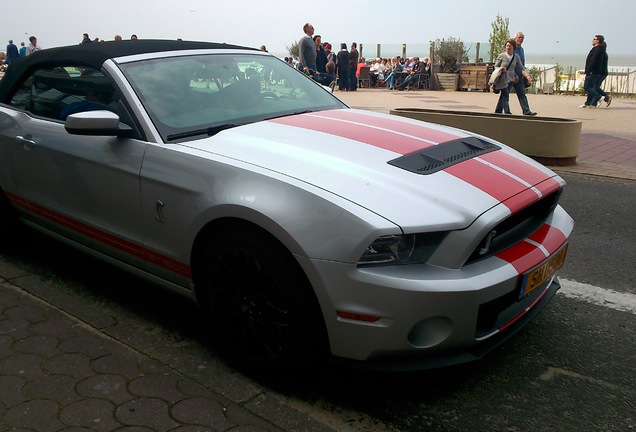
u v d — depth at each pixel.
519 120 8.14
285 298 2.52
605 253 4.67
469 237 2.39
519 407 2.62
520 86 12.03
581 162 8.43
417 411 2.59
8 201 4.18
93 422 2.39
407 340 2.37
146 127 3.09
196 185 2.78
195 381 2.73
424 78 23.91
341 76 22.58
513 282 2.52
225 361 2.95
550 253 2.78
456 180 2.66
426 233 2.36
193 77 3.54
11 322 3.24
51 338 3.07
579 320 3.46
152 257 3.12
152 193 2.98
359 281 2.33
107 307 3.51
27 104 3.97
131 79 3.30
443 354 2.47
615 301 3.73
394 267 2.35
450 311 2.35
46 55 3.93
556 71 22.75
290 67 4.32
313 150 2.84
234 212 2.59
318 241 2.38
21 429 2.33
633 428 2.48
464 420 2.53
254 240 2.57
